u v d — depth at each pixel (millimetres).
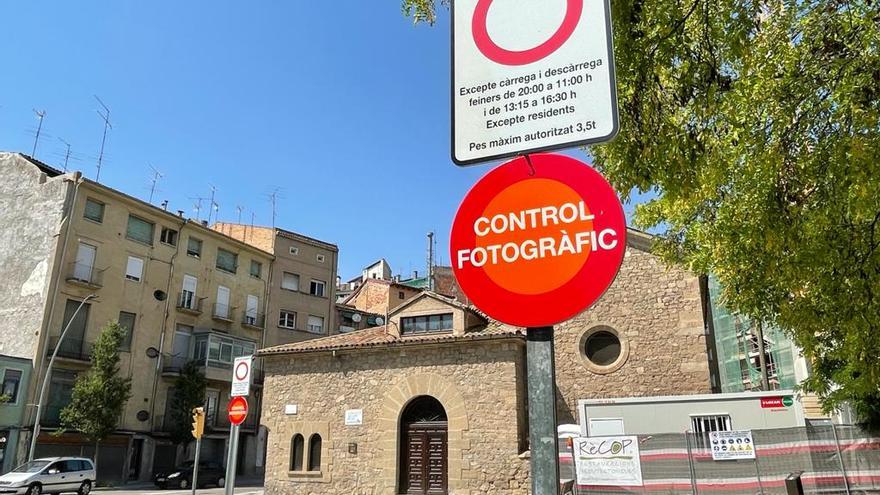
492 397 17844
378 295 53625
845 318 6457
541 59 2795
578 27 2764
